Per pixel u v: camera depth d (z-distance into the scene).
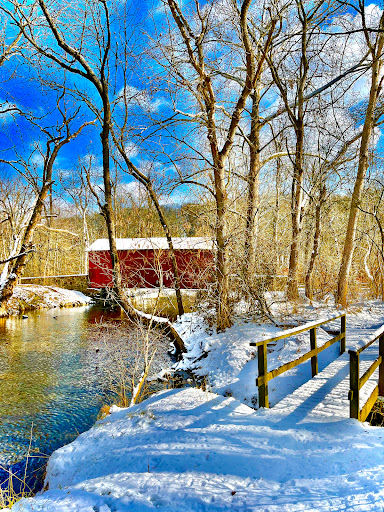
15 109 16.41
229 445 3.82
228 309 9.88
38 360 10.64
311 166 16.31
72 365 10.07
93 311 19.86
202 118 10.41
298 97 12.73
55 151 18.31
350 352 4.18
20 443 5.89
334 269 16.47
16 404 7.43
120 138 14.36
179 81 9.38
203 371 8.20
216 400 5.29
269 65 11.38
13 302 19.48
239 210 11.59
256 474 3.21
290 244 11.93
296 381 6.33
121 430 4.79
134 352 10.38
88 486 3.48
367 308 12.86
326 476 3.05
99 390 8.13
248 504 2.78
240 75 13.04
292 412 4.54
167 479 3.31
